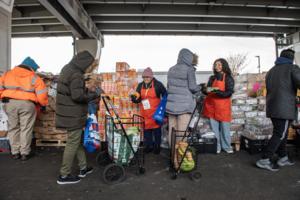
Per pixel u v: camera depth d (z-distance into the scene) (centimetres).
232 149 459
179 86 369
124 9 1059
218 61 435
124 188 297
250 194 279
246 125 472
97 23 1266
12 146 418
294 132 486
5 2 534
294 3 993
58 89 303
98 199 268
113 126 327
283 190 289
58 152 461
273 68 361
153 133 459
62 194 281
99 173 348
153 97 436
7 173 351
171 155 354
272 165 357
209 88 360
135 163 376
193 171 330
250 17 1117
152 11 1056
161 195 278
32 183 314
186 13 1059
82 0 955
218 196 274
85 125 322
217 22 1212
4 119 461
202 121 462
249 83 511
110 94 492
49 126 495
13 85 398
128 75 496
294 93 343
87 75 445
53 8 865
